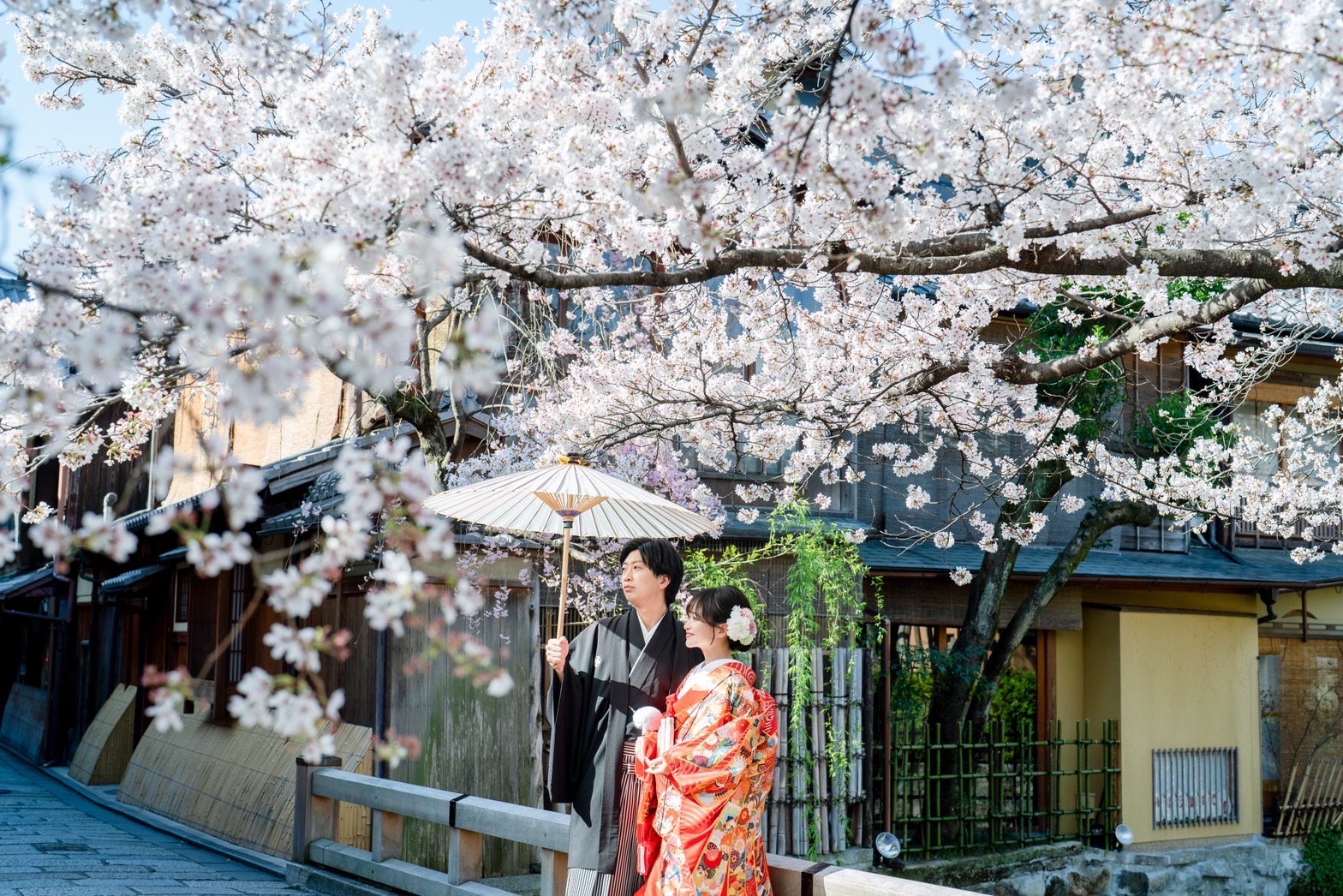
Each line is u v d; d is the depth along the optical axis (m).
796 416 7.37
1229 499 8.65
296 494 9.16
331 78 3.85
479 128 4.20
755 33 4.89
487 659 2.25
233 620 9.98
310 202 3.00
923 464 8.50
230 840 8.37
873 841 9.09
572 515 4.69
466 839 5.50
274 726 2.04
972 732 10.43
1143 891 10.99
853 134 2.83
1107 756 11.44
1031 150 4.64
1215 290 8.51
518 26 4.91
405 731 7.38
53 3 3.11
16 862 6.68
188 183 2.90
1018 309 10.73
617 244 4.73
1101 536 12.92
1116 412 12.47
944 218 5.47
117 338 2.16
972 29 3.83
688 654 4.32
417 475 2.14
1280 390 13.70
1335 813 12.90
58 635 15.28
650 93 3.89
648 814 3.99
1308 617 13.87
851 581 8.95
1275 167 3.91
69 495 15.84
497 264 3.87
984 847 10.20
